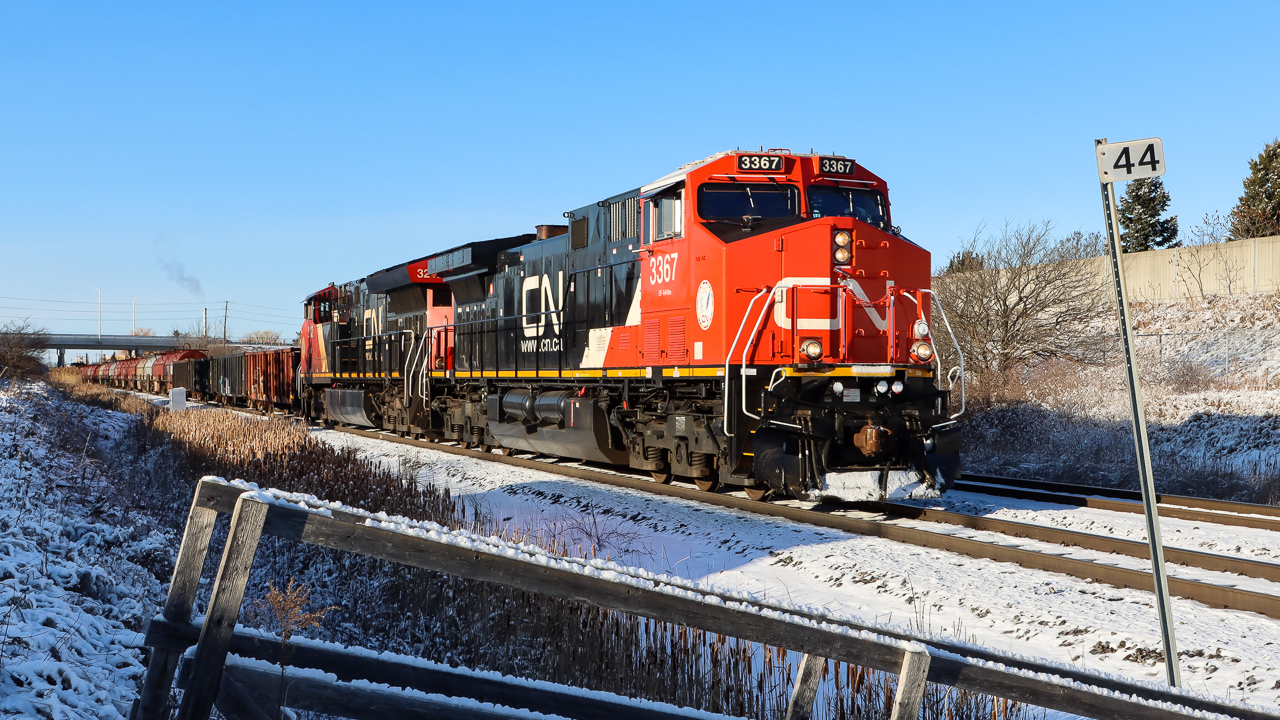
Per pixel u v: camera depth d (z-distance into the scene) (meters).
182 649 3.88
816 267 12.99
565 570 3.94
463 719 3.91
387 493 13.91
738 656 6.88
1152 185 55.44
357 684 3.89
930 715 5.98
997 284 29.27
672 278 14.17
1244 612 7.98
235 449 18.72
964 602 8.48
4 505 9.75
